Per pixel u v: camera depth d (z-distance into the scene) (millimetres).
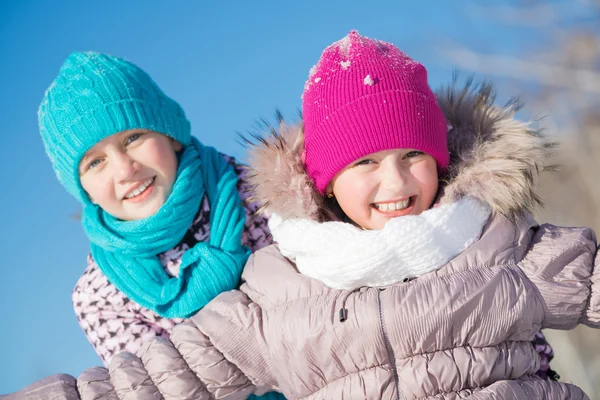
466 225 2490
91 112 2715
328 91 2572
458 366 2361
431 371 2357
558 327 2480
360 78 2535
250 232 2910
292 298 2521
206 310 2604
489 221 2553
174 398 2480
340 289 2492
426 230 2441
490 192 2520
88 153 2748
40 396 2535
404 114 2488
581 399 2445
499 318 2383
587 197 6387
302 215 2580
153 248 2805
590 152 6355
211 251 2760
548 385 2416
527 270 2473
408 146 2480
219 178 2918
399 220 2449
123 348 2791
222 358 2518
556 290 2438
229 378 2508
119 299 2834
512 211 2535
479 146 2543
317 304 2469
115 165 2730
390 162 2496
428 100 2555
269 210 2623
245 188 2967
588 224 6281
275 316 2504
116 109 2725
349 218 2705
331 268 2467
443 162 2562
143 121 2754
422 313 2373
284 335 2465
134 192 2770
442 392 2359
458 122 2662
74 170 2771
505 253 2492
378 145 2477
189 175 2824
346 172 2539
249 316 2535
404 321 2373
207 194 2906
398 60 2588
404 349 2383
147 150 2762
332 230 2498
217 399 2516
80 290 2908
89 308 2869
